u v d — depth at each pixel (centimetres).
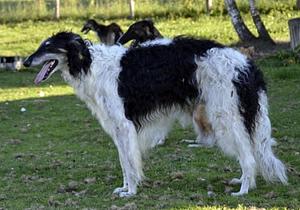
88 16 3061
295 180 838
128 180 811
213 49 791
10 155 1095
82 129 1298
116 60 815
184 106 805
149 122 816
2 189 871
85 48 818
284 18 2720
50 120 1409
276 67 1881
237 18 2305
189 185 842
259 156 795
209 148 1058
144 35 1447
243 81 775
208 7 2938
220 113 779
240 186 827
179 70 790
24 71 2173
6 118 1452
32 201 803
